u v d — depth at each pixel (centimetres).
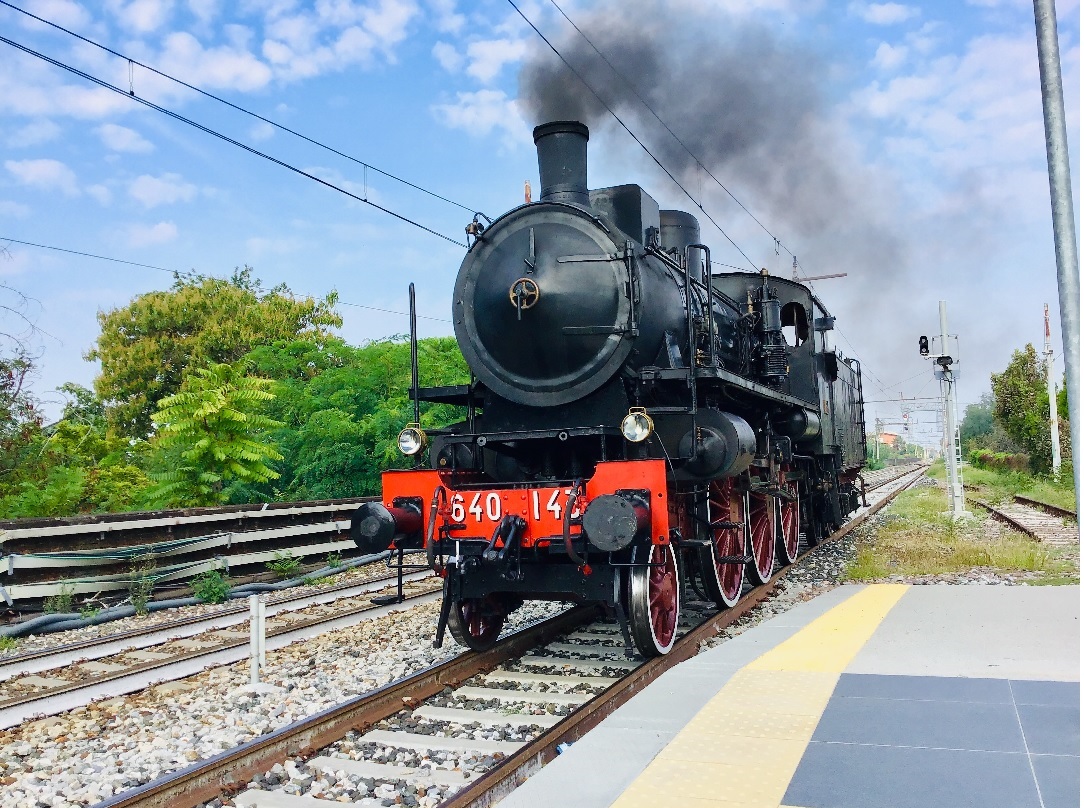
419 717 549
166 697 641
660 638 686
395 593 1066
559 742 473
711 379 730
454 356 2286
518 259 738
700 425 709
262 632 645
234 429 1659
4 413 1481
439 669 617
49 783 463
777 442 1052
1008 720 421
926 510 2188
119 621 967
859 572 1067
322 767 460
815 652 594
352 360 2291
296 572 1246
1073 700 452
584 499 644
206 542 1170
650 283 750
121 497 1592
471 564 662
